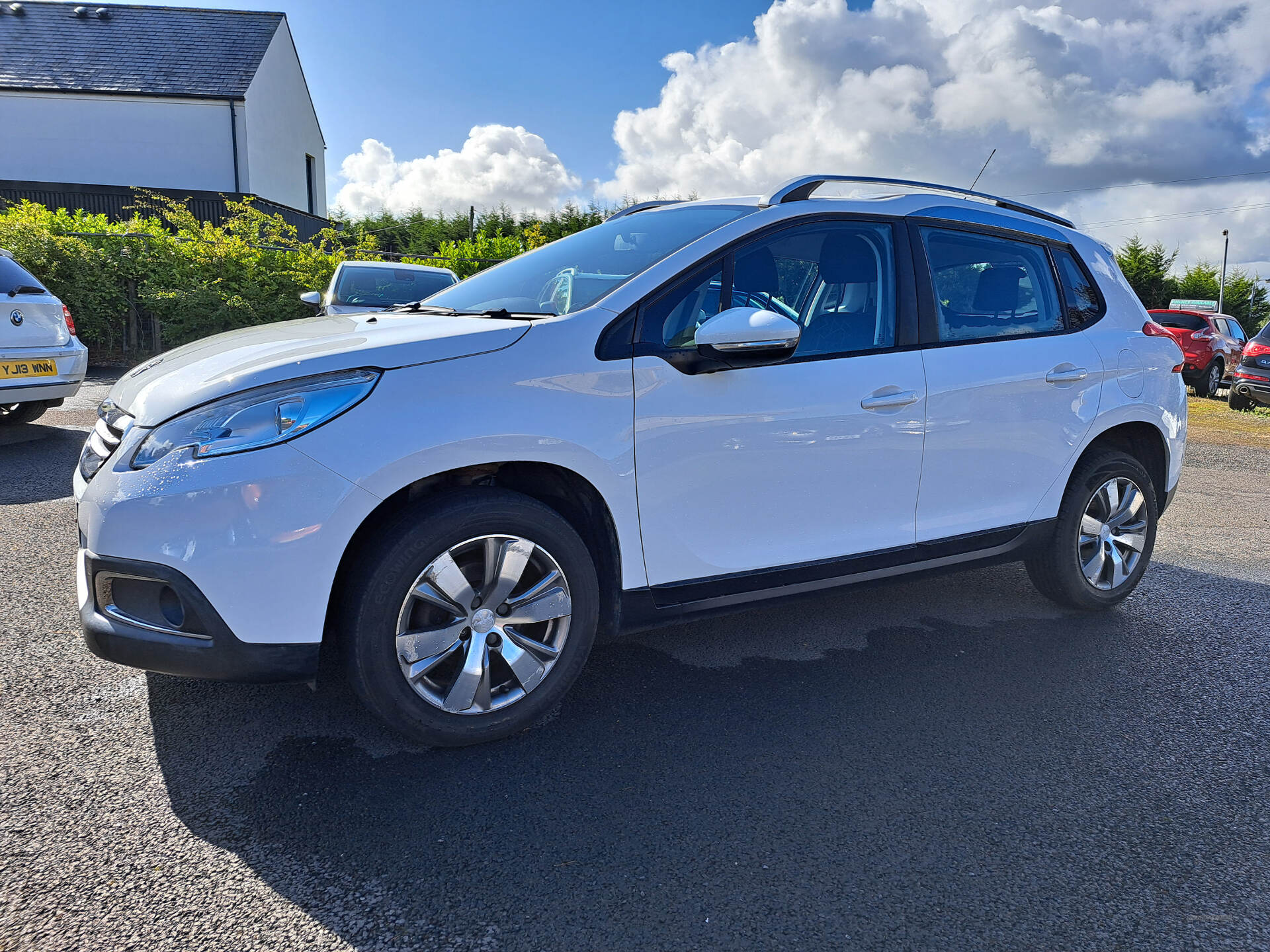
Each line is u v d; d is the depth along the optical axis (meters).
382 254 17.17
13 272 6.51
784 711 2.78
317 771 2.33
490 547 2.40
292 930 1.74
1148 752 2.59
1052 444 3.47
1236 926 1.84
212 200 21.03
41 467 5.94
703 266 2.73
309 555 2.16
